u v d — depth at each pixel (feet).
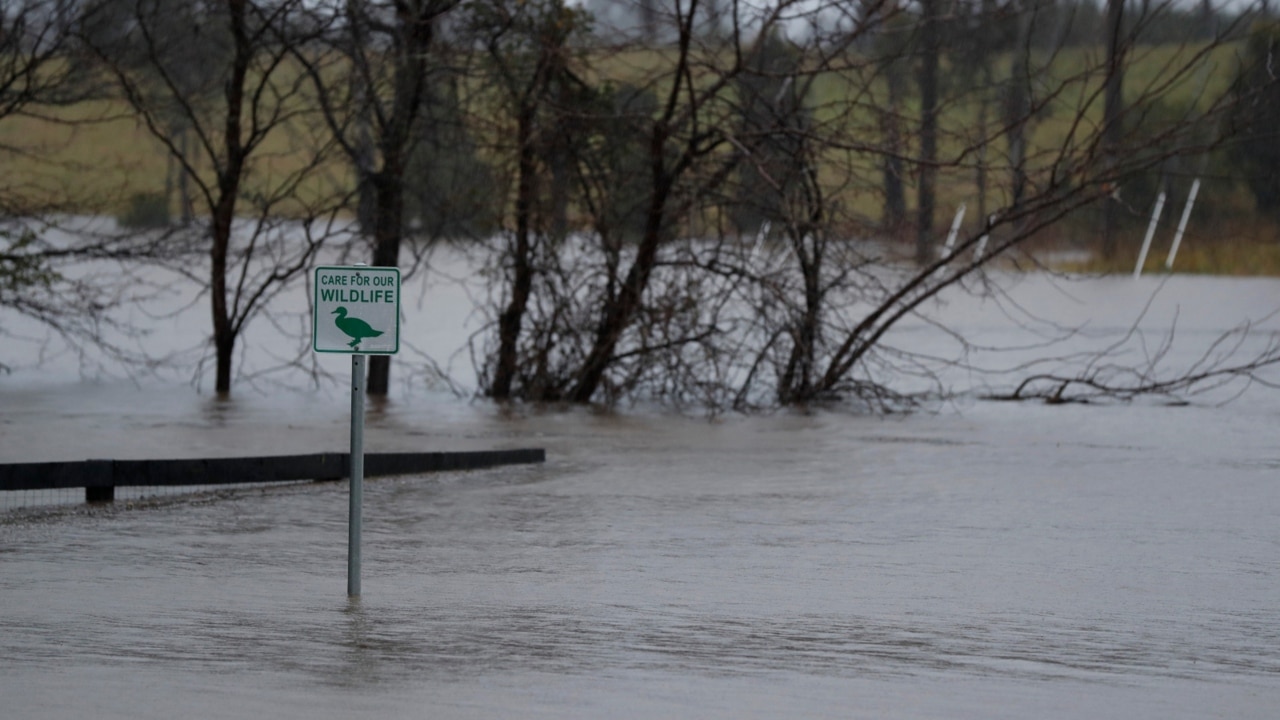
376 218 140.77
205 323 208.13
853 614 49.01
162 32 143.74
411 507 73.41
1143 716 37.14
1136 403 133.18
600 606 49.80
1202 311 256.52
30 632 44.91
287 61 144.25
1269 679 41.06
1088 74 124.36
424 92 138.72
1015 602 51.29
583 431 110.73
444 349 183.01
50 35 137.39
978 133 135.33
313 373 141.49
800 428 114.21
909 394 134.10
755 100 130.11
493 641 44.37
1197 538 65.41
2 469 71.46
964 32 142.20
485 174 135.74
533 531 66.28
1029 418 121.60
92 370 160.04
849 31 127.24
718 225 130.41
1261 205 326.65
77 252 144.05
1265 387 149.59
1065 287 297.12
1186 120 129.39
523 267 135.03
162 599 50.16
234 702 37.06
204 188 140.87
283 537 63.98
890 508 74.08
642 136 130.62
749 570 56.95
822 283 130.72
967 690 39.34
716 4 132.16
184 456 90.48
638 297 130.21
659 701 37.81
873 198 131.03
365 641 44.16
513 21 132.26
